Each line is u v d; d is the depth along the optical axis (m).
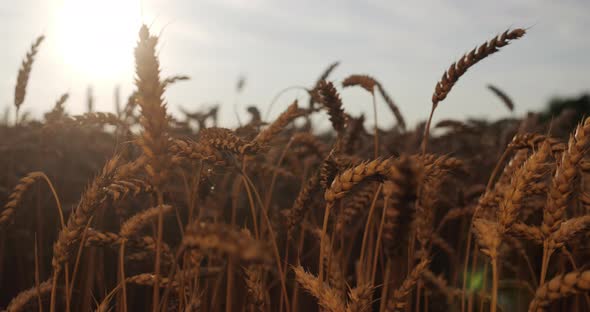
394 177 0.35
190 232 0.32
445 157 0.50
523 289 0.70
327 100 0.61
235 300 0.70
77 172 1.21
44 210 1.00
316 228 0.67
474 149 1.37
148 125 0.38
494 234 0.43
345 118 0.62
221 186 0.74
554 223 0.43
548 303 0.40
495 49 0.52
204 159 0.50
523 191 0.43
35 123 1.08
